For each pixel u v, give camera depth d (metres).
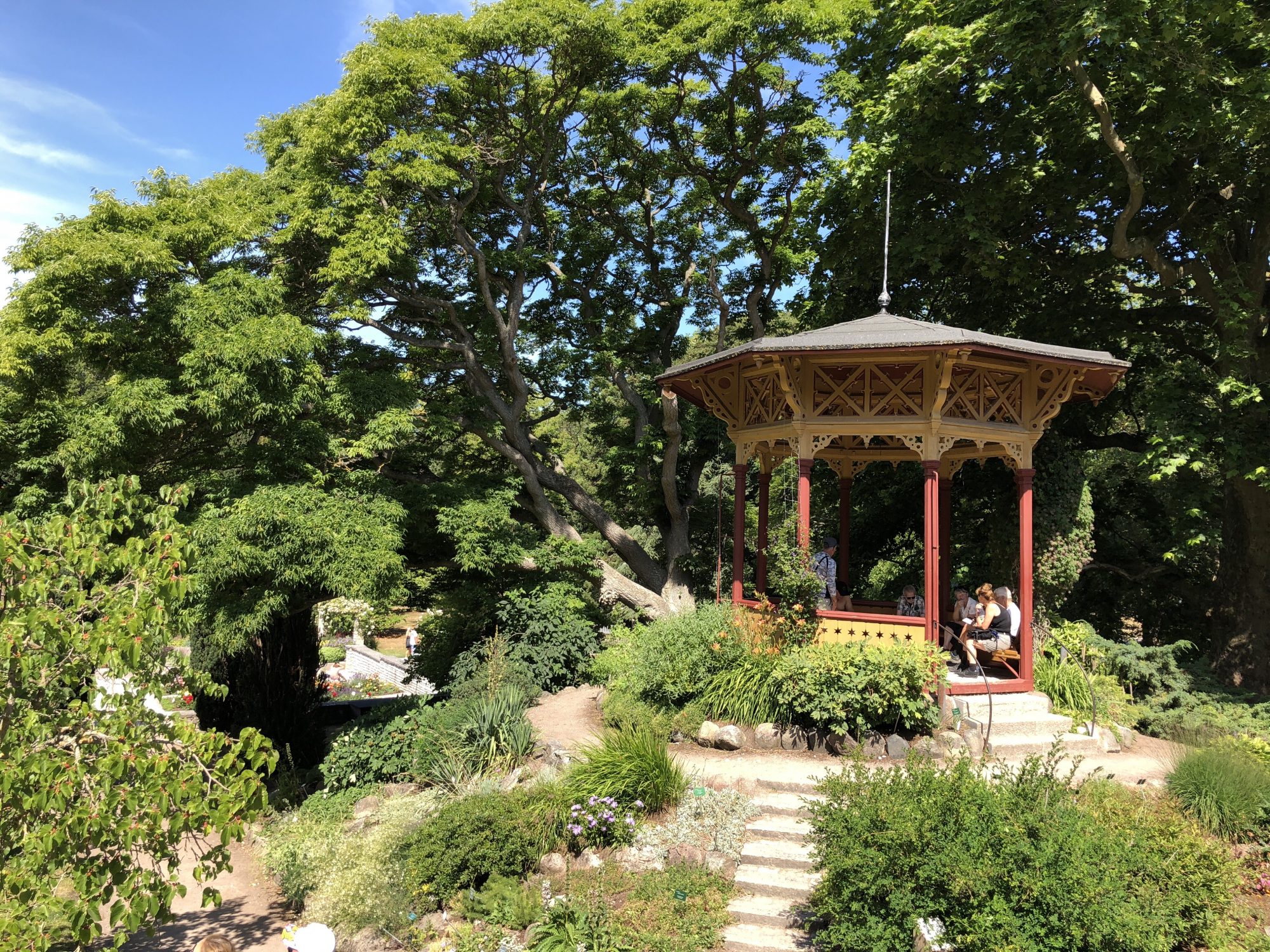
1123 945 6.11
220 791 6.43
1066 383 11.98
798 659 11.14
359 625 33.31
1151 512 20.03
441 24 18.34
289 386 14.70
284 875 10.43
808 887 7.91
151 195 16.27
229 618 13.55
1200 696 13.23
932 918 6.48
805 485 12.12
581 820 8.98
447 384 21.42
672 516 22.64
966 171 16.78
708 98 22.14
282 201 17.70
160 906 6.40
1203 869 7.00
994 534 15.51
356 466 17.94
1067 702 11.98
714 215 24.97
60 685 6.72
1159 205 16.09
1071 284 17.72
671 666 12.34
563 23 18.14
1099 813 7.74
